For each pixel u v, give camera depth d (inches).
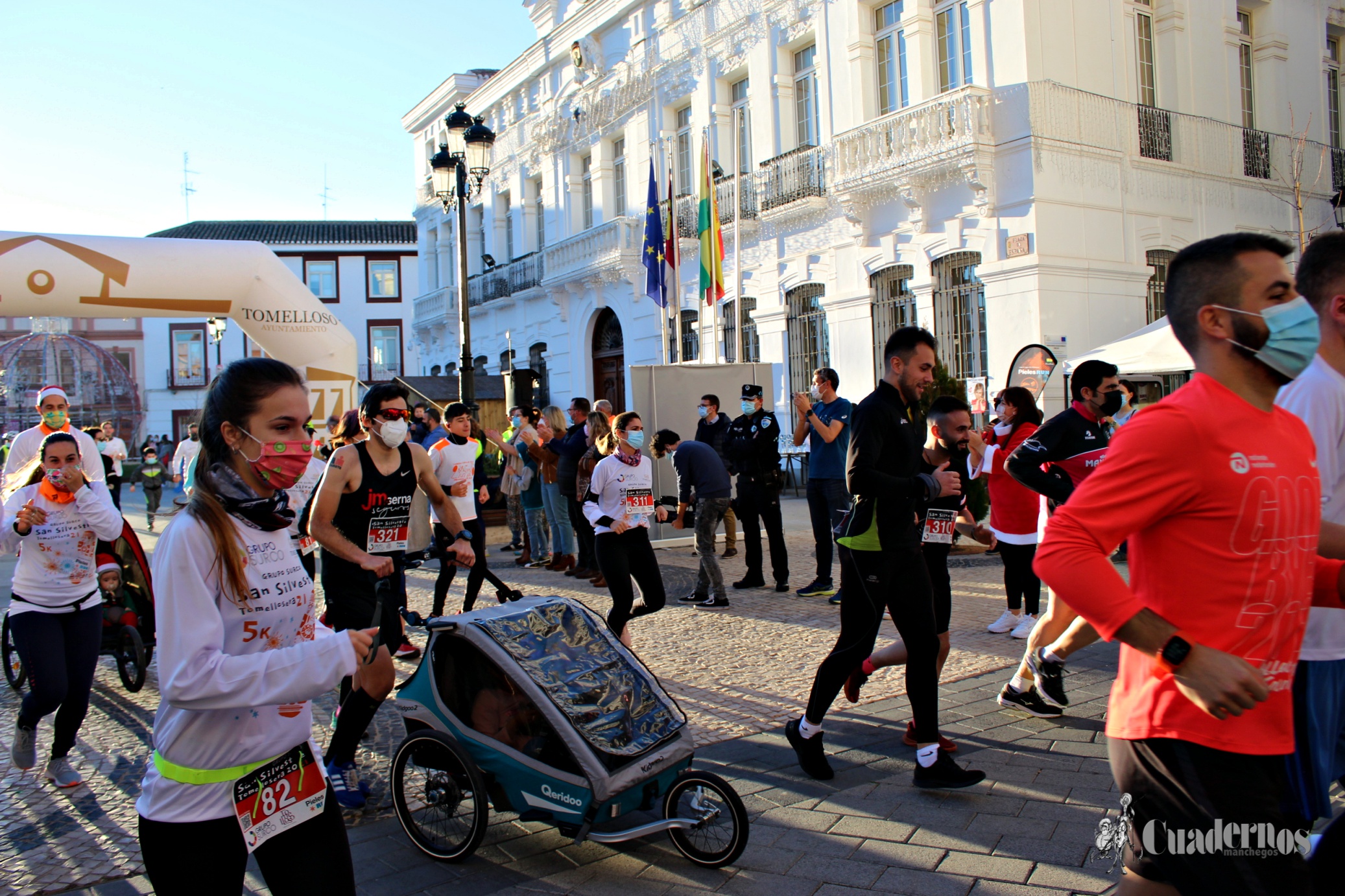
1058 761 173.3
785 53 725.9
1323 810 104.7
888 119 613.3
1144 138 597.6
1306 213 684.1
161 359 1706.4
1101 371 207.8
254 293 435.8
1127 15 610.2
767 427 366.9
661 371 475.2
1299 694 103.7
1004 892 125.6
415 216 1379.2
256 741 84.0
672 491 481.4
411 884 137.0
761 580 375.9
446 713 147.1
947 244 601.0
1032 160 547.5
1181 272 83.9
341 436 299.1
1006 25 562.9
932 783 160.7
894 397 169.0
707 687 233.6
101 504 184.9
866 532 164.7
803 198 683.4
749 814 156.1
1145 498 77.6
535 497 442.9
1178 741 78.2
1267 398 82.6
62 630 183.5
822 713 169.8
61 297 394.6
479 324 1202.6
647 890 132.5
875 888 129.2
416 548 368.5
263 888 136.7
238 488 83.1
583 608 162.6
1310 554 80.2
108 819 165.0
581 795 134.4
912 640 163.5
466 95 1210.0
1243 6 673.6
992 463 277.3
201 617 79.6
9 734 215.8
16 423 1301.7
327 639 81.4
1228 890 75.5
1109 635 77.4
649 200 656.4
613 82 898.7
